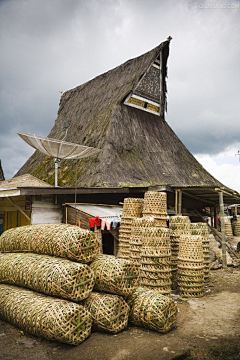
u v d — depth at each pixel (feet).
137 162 64.80
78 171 63.10
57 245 17.78
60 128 95.25
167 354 14.85
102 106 79.66
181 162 76.02
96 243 18.03
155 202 30.35
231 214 114.32
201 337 16.96
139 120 75.10
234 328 18.28
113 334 17.12
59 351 15.20
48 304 16.07
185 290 25.77
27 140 39.88
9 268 19.58
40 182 42.73
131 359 14.38
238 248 52.11
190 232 30.19
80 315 15.76
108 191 39.09
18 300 17.58
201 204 62.54
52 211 36.63
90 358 14.49
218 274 35.55
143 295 18.30
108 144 63.41
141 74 76.13
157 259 23.80
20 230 21.91
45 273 16.89
